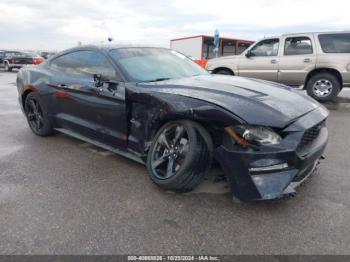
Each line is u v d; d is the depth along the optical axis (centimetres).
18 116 648
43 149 433
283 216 260
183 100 285
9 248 224
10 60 2117
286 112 267
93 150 428
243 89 308
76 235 238
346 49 741
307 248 221
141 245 227
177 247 225
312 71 777
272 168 248
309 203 278
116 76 353
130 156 350
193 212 268
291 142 249
